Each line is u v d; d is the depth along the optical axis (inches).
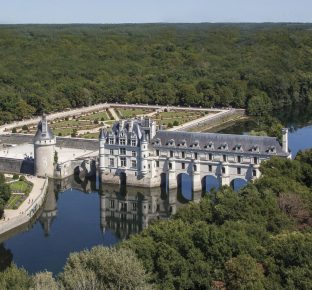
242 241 7416.3
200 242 7578.7
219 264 7253.9
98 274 6653.5
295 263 6998.0
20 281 6781.5
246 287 6476.4
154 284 6855.3
